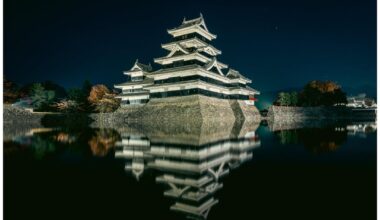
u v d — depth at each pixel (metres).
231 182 8.58
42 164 11.32
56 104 65.25
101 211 6.23
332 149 14.79
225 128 34.22
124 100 58.84
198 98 46.00
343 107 72.81
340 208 6.22
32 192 7.63
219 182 8.59
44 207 6.52
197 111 44.28
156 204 6.70
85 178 9.10
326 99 74.56
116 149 15.61
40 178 9.09
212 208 6.40
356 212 5.97
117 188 8.03
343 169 10.07
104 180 8.88
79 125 46.44
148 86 51.94
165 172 9.92
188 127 36.91
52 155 13.52
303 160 11.82
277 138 21.12
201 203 6.75
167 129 33.38
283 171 9.89
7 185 8.28
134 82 59.19
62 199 7.10
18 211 6.23
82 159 12.46
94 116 57.66
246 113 57.94
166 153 14.07
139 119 51.72
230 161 11.80
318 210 6.16
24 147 16.39
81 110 64.94
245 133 26.12
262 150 14.78
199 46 53.75
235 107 57.72
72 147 16.48
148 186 8.20
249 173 9.66
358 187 7.82
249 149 15.20
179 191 7.72
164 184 8.40
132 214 6.10
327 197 7.03
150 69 62.62
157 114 49.28
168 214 6.04
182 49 50.62
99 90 69.56
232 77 62.16
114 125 45.41
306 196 7.16
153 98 52.44
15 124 46.22
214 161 11.87
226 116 52.03
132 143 18.47
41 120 51.75
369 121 52.91
